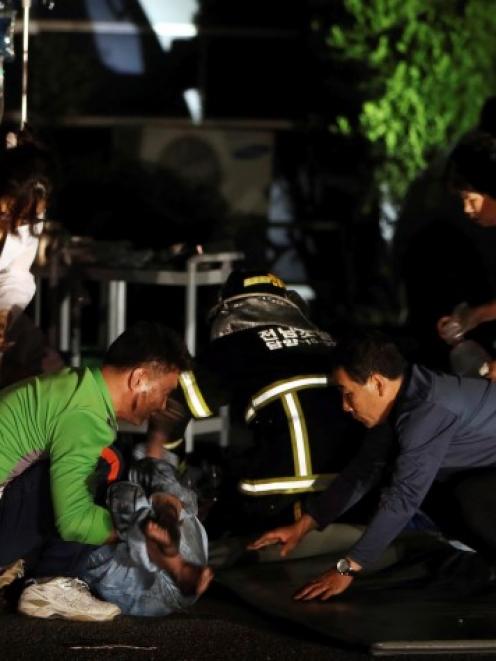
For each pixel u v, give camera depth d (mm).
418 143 12750
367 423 7277
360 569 7141
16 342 8539
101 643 6562
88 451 6762
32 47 12922
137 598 6957
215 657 6438
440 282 10062
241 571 7613
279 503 7941
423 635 6637
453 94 12750
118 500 6785
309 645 6637
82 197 12648
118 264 10000
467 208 8297
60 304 10211
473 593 7344
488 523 7562
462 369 8594
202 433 10500
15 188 8000
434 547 7957
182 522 7008
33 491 6914
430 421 7113
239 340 8102
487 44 12766
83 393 6789
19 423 6805
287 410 7938
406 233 10570
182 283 9844
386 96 12758
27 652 6410
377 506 7688
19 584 7129
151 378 6832
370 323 12992
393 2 12789
